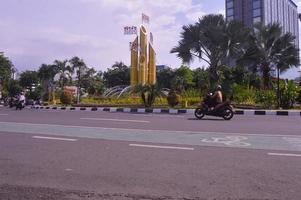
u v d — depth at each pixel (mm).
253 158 7402
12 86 67688
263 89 27453
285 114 20438
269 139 9992
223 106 16844
